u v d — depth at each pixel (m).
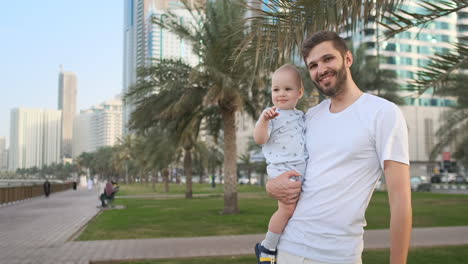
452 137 25.36
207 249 8.53
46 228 13.09
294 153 2.07
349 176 1.82
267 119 2.11
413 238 9.69
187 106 16.89
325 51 1.95
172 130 18.81
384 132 1.77
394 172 1.73
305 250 1.89
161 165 31.62
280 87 2.23
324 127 2.00
